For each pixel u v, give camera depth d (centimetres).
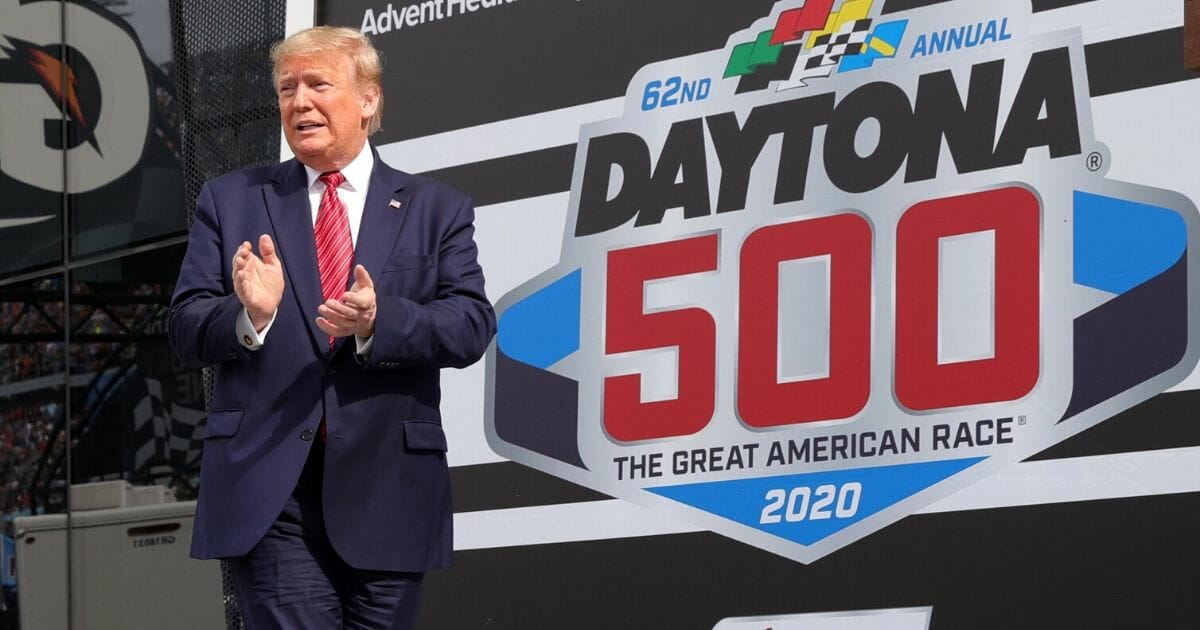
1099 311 760
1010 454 777
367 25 1063
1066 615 753
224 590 1127
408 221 644
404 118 1033
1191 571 723
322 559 619
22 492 1249
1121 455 746
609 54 948
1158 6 760
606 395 916
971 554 783
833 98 855
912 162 824
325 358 614
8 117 1288
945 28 823
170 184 1199
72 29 1261
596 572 908
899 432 811
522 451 946
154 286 1203
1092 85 774
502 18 1000
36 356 1257
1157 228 748
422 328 596
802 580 833
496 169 985
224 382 627
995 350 787
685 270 897
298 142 636
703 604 865
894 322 820
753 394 862
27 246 1269
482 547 953
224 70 1162
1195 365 731
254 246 639
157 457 1186
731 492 863
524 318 958
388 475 616
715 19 908
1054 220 778
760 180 875
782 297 859
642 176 923
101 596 1205
